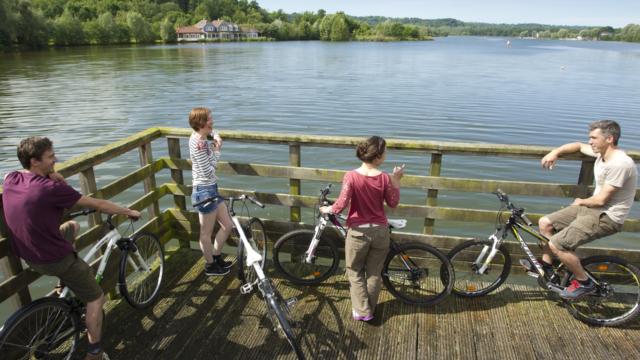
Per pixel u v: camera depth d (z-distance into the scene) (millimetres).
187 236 4859
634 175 3119
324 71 41531
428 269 4352
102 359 3037
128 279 4105
